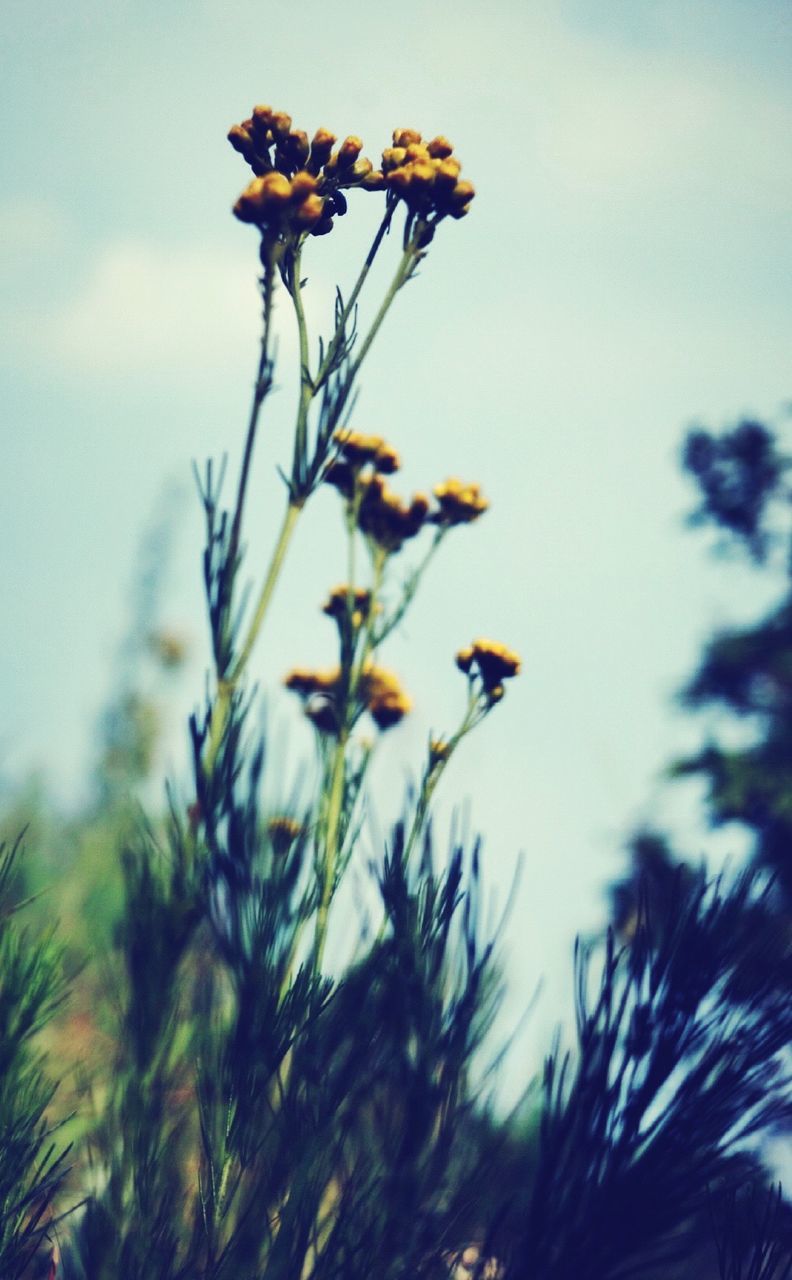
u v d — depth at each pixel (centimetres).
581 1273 81
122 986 86
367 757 86
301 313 86
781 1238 81
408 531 91
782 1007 81
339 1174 84
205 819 84
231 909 84
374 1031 83
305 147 87
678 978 81
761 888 81
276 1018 83
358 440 90
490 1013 84
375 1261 82
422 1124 83
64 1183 86
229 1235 83
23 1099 83
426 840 84
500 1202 84
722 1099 81
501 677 87
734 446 188
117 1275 82
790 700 170
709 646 181
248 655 85
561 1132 81
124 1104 84
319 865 84
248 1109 83
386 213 87
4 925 84
